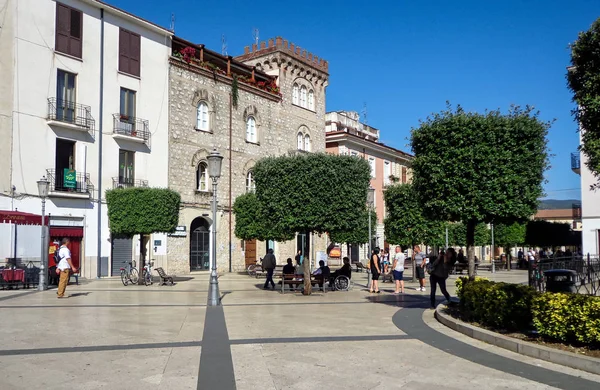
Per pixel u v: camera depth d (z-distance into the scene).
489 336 9.21
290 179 18.28
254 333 10.11
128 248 28.62
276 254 39.00
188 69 32.41
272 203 18.55
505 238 42.03
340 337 9.72
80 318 12.09
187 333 10.09
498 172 11.86
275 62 40.06
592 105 8.12
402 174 55.59
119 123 28.34
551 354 7.80
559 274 13.63
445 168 12.25
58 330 10.41
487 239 42.66
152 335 9.87
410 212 25.12
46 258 20.48
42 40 25.11
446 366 7.54
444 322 11.35
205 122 33.75
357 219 18.72
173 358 7.95
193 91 32.72
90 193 26.77
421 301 16.23
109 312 13.18
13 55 23.94
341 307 14.53
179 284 23.05
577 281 16.47
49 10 25.47
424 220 24.88
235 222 32.62
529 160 12.14
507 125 11.98
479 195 11.81
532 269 13.04
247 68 37.38
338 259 44.75
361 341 9.35
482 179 11.87
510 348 8.62
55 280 22.00
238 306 14.66
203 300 16.23
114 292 18.88
